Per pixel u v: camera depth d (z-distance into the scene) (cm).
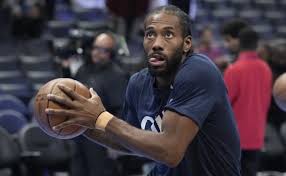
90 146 1002
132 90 539
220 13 2311
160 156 453
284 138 1208
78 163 1019
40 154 1117
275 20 2400
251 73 908
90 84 961
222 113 491
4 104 1329
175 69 492
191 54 495
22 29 1922
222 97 488
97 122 461
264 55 1125
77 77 990
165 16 480
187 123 461
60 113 460
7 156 1091
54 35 1998
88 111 461
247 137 910
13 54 1839
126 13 1702
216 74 485
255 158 927
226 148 504
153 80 516
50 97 462
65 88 464
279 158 1216
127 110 556
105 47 966
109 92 959
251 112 910
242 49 923
